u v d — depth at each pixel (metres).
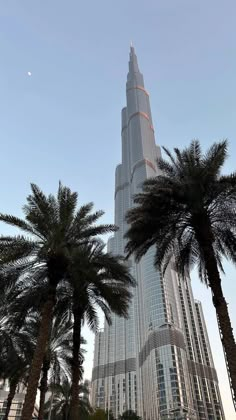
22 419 14.34
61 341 29.69
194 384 109.50
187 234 18.95
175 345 103.94
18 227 18.97
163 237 18.25
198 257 20.20
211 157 17.55
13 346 26.67
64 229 18.50
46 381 27.55
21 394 79.75
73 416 18.64
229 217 17.22
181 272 19.83
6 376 28.98
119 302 21.80
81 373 25.72
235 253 18.05
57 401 57.34
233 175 16.39
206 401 108.69
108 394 134.50
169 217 17.70
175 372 96.56
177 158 18.67
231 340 13.94
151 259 130.62
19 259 18.42
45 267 19.36
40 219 18.33
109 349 148.62
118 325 151.38
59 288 22.23
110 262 21.06
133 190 194.25
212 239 16.56
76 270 18.81
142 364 124.81
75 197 19.98
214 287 15.41
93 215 20.73
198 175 16.81
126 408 123.94
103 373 143.62
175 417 88.50
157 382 99.12
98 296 22.97
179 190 16.92
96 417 78.44
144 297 128.38
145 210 17.69
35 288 19.34
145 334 121.19
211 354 130.25
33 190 19.25
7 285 18.59
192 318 132.88
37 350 16.31
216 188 16.58
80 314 21.98
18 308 19.34
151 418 104.00
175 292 129.25
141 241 18.38
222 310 14.79
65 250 17.61
